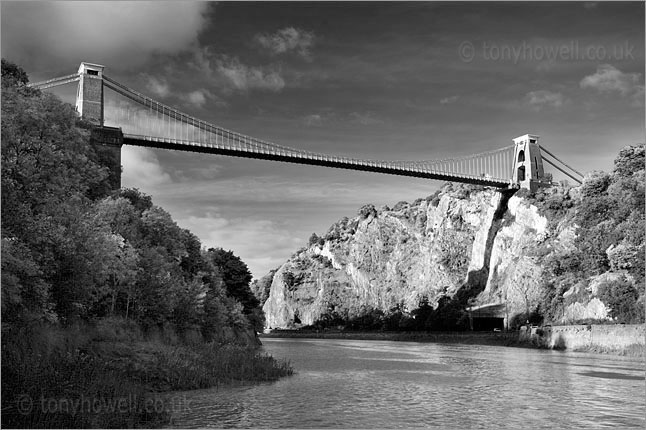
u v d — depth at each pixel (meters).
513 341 118.50
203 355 42.44
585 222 132.62
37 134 30.73
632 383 44.56
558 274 135.38
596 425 27.70
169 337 48.41
